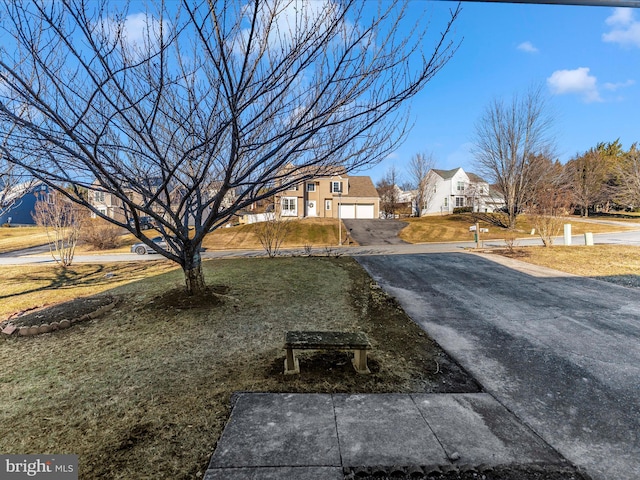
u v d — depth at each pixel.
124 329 4.38
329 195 32.06
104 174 3.01
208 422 2.34
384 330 4.32
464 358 3.47
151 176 4.76
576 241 15.59
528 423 2.34
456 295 6.14
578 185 30.98
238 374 3.08
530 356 3.52
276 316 4.83
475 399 2.66
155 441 2.14
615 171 30.95
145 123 3.05
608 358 3.45
